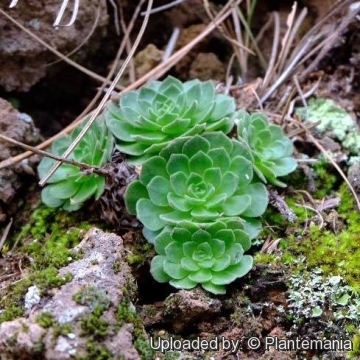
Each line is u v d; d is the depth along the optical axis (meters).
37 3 0.50
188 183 0.44
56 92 0.55
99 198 0.46
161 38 0.59
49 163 0.48
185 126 0.46
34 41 0.51
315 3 0.59
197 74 0.57
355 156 0.50
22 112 0.54
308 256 0.44
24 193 0.49
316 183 0.49
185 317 0.42
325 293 0.42
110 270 0.41
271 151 0.47
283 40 0.54
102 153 0.47
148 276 0.44
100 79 0.52
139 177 0.45
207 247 0.43
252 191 0.45
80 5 0.52
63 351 0.37
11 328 0.38
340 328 0.42
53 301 0.39
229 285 0.43
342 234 0.45
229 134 0.48
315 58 0.55
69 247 0.45
